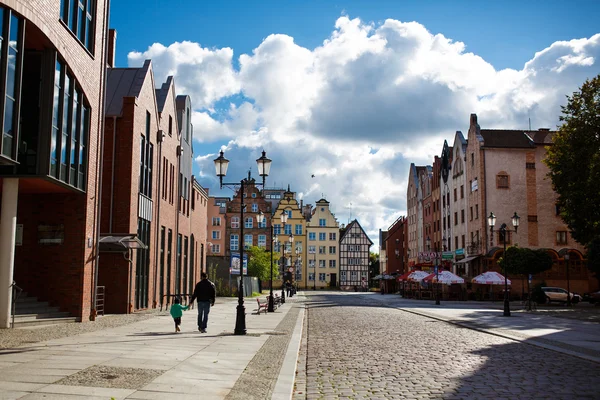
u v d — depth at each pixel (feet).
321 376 34.19
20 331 53.21
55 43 57.06
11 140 49.11
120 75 90.58
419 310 113.50
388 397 27.78
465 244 202.39
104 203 81.41
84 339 48.16
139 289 88.99
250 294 193.88
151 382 29.12
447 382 31.81
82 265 67.00
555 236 181.47
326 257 354.13
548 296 150.30
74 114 64.08
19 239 65.00
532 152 185.26
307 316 94.43
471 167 195.31
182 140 125.80
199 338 52.42
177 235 118.62
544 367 37.78
